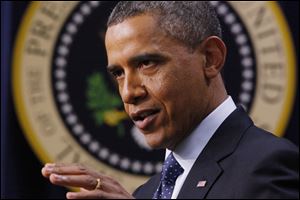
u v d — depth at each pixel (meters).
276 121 6.09
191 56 3.21
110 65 3.20
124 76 3.18
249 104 6.10
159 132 3.21
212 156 3.16
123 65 3.15
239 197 2.89
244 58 6.14
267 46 6.14
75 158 6.15
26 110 6.12
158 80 3.13
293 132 6.07
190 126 3.25
